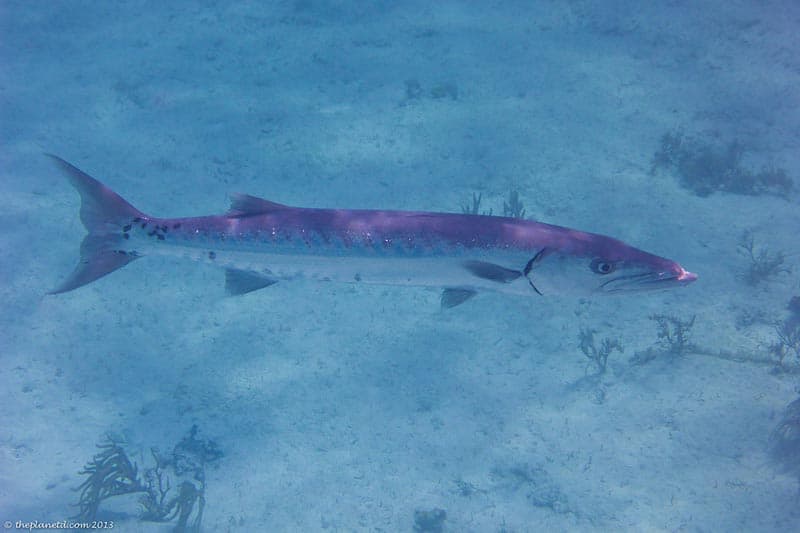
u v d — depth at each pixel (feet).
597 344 31.81
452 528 24.14
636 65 53.83
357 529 24.25
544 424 28.14
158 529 23.89
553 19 60.49
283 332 33.19
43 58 58.75
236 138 47.32
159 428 28.43
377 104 50.37
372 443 27.63
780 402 27.76
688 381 29.35
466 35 58.54
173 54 58.39
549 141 45.98
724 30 57.41
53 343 32.53
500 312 34.01
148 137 47.93
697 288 34.88
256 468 26.66
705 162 43.37
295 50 57.82
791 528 22.70
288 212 15.97
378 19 61.67
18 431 28.07
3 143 47.16
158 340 32.94
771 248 37.40
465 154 45.09
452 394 29.68
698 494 24.54
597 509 24.48
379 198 41.57
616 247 13.88
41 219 39.86
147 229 16.65
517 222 14.62
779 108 48.91
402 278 15.39
